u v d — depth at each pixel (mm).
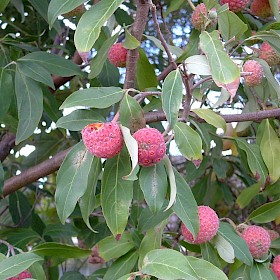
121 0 288
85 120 310
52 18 311
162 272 267
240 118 400
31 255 293
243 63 389
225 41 353
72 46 578
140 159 284
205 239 334
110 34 479
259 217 398
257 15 417
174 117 281
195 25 365
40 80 395
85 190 300
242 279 371
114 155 284
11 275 280
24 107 389
